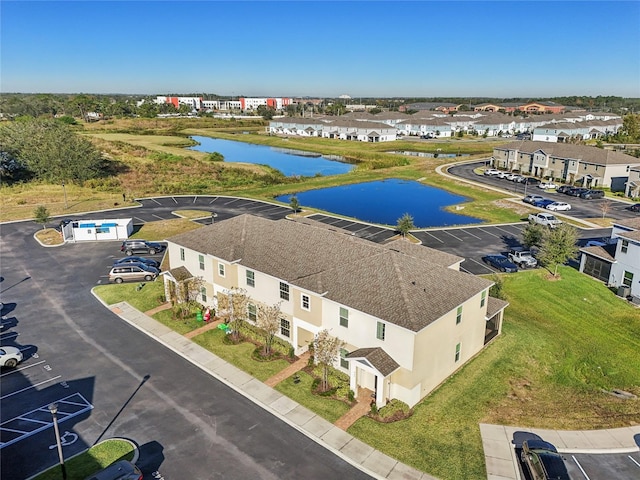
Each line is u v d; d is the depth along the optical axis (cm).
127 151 12119
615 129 16788
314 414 2414
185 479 1981
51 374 2759
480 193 8081
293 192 8438
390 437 2247
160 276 4281
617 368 2984
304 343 3017
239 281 3359
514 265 4412
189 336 3216
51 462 2073
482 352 3038
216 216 6525
